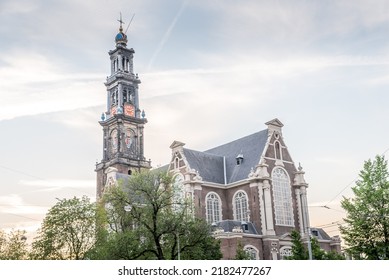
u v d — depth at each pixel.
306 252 51.66
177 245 56.25
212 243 58.84
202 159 98.06
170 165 96.31
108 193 63.16
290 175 96.25
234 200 93.75
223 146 107.25
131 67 154.88
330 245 94.69
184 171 92.62
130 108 149.75
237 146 102.94
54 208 68.19
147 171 61.56
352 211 49.56
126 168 142.12
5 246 70.81
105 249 57.50
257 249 84.38
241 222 86.81
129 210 56.16
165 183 60.56
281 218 90.81
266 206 88.12
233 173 97.44
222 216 93.00
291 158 97.94
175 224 55.12
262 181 90.25
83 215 68.19
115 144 145.25
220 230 81.12
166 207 59.38
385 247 47.06
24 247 71.19
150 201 56.50
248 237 83.62
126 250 54.41
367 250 47.88
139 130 149.38
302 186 96.00
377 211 48.25
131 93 152.50
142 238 56.81
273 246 85.62
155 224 55.62
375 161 51.03
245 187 92.38
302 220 93.56
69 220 67.38
